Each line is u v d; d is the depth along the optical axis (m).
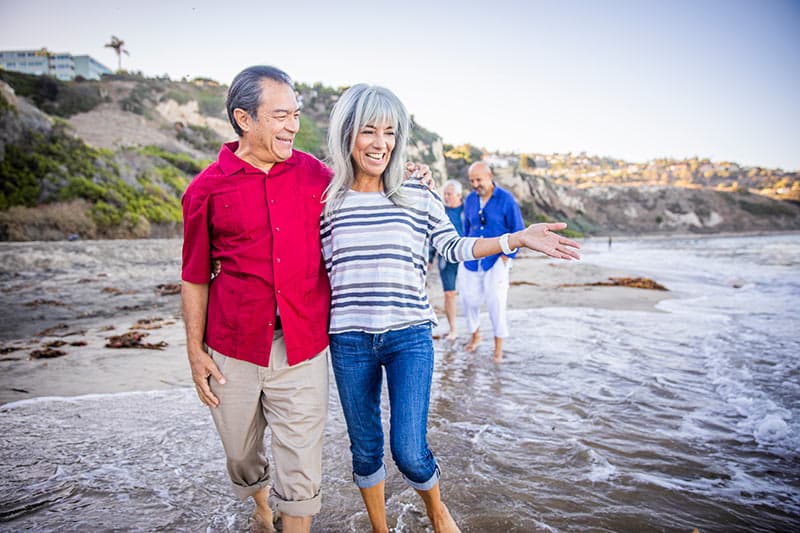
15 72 54.72
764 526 2.31
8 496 2.53
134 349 5.51
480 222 5.40
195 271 2.06
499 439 3.26
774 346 5.65
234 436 2.12
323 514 2.42
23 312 7.83
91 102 55.66
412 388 2.00
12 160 27.39
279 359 2.04
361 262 2.07
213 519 2.37
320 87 70.62
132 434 3.29
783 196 124.25
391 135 2.08
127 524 2.31
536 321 7.35
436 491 2.07
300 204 2.06
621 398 4.02
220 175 2.01
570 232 77.81
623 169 193.25
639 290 11.20
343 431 3.42
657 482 2.69
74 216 26.09
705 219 101.19
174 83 68.75
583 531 2.26
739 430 3.38
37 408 3.73
